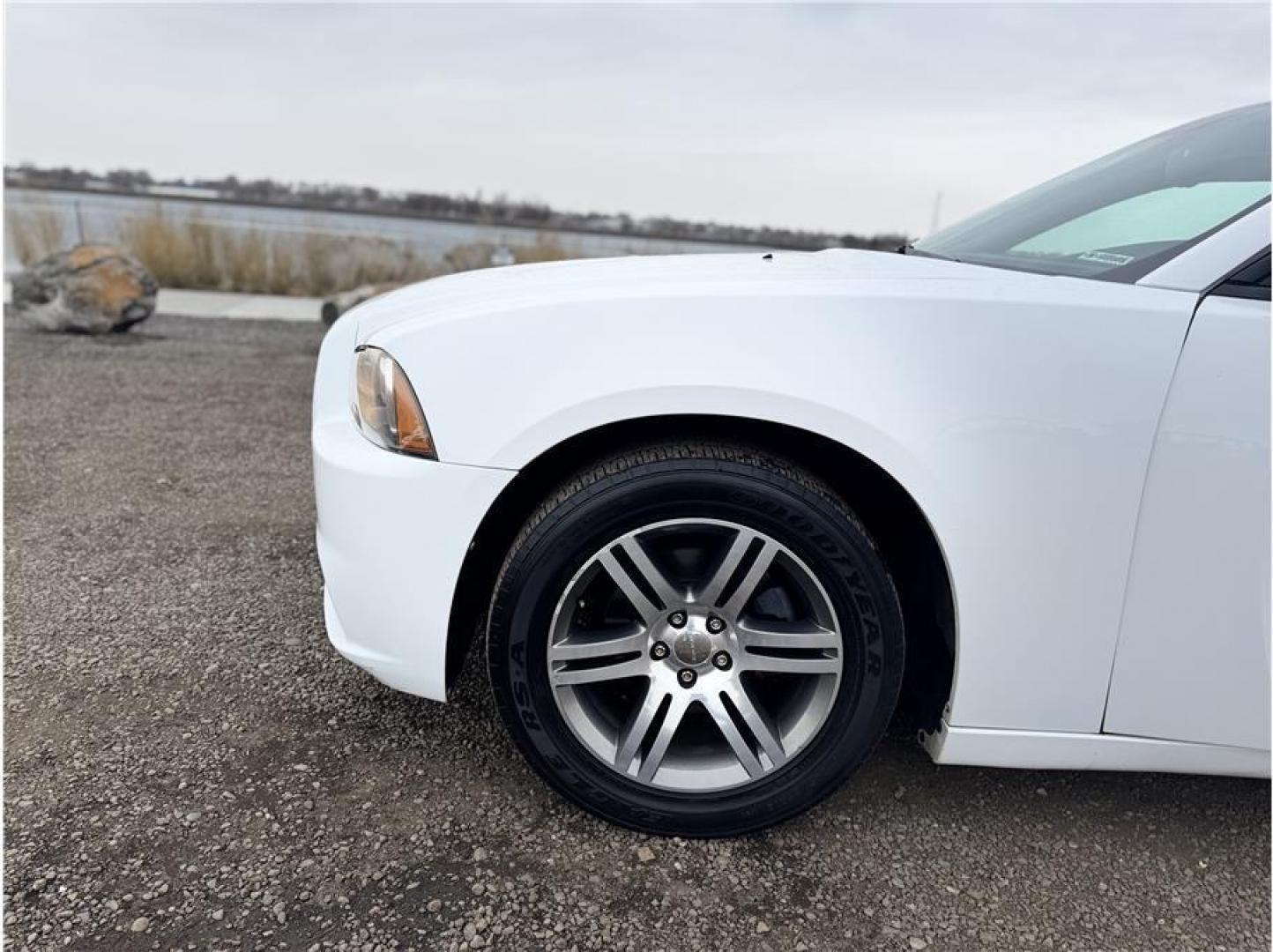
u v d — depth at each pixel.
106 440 4.55
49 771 1.83
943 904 1.59
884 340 1.50
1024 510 1.51
